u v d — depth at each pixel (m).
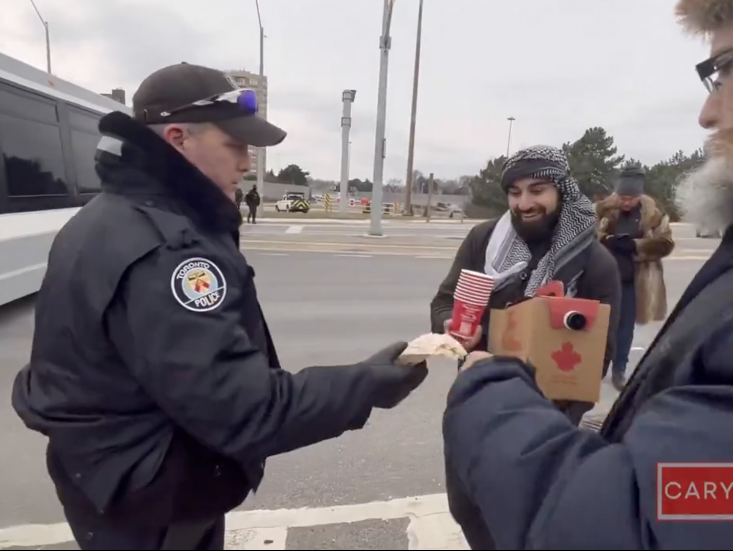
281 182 82.88
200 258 1.25
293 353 5.50
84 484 1.32
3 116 6.44
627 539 0.86
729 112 1.09
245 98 1.46
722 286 1.03
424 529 2.47
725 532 0.85
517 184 2.22
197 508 1.37
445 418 1.17
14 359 5.10
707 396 0.92
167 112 1.41
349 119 32.94
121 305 1.22
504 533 0.96
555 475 0.96
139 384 1.28
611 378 4.65
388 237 18.03
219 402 1.20
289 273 10.14
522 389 1.11
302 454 3.40
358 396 1.36
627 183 4.55
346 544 2.35
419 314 7.24
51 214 7.45
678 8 1.14
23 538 2.46
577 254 2.17
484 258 2.45
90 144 8.87
